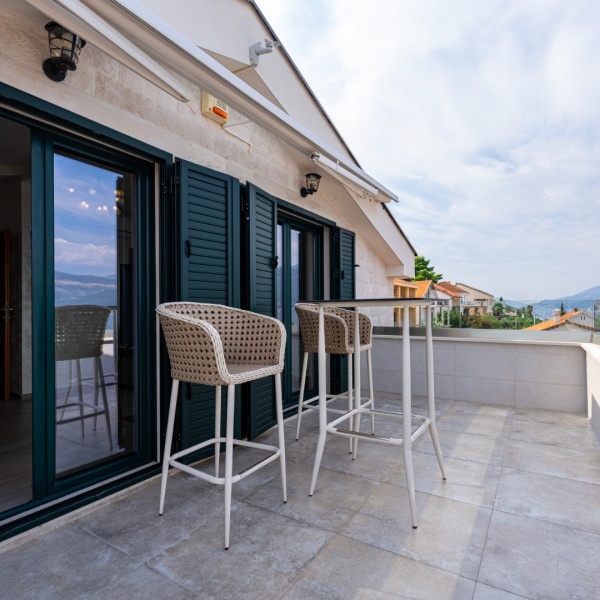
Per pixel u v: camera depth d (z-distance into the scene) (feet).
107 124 7.32
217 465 7.84
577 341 13.25
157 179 8.48
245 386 10.10
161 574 4.98
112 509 6.61
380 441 6.51
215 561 5.24
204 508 6.66
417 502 6.89
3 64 5.90
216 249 9.07
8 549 5.48
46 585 4.77
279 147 12.64
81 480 7.08
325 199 15.21
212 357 5.82
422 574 4.99
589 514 6.48
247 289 10.14
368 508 6.67
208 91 6.74
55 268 7.03
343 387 15.65
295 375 14.35
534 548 5.55
